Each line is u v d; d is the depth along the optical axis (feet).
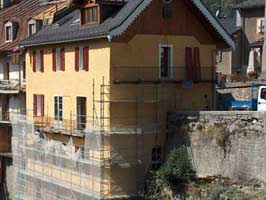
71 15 187.52
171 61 161.68
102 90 155.12
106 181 153.69
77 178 163.94
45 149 180.65
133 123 156.35
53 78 180.34
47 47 183.32
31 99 195.00
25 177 192.95
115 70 153.99
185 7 163.02
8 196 215.31
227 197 127.85
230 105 186.19
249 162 133.39
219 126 141.90
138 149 156.04
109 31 148.46
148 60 158.51
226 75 245.65
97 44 158.10
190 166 145.48
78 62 166.81
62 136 175.11
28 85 196.85
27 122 191.93
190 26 164.04
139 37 156.76
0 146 219.61
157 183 148.56
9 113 218.79
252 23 280.92
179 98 162.50
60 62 176.35
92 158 157.17
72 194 165.17
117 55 154.30
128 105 155.84
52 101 181.37
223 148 139.33
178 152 147.43
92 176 156.76
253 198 124.06
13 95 220.84
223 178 138.51
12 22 229.66
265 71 242.99
